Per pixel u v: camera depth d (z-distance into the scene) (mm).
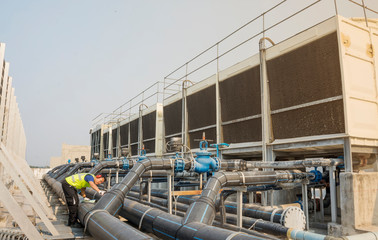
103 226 6051
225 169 9438
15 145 18422
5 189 4938
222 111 14477
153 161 8773
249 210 8391
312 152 11672
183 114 17938
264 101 11625
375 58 9914
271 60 11484
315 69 9781
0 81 11695
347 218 8359
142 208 8320
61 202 13039
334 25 9172
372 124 9484
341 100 8969
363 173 8664
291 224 7223
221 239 4535
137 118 26688
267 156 11500
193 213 5984
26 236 5309
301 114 10336
